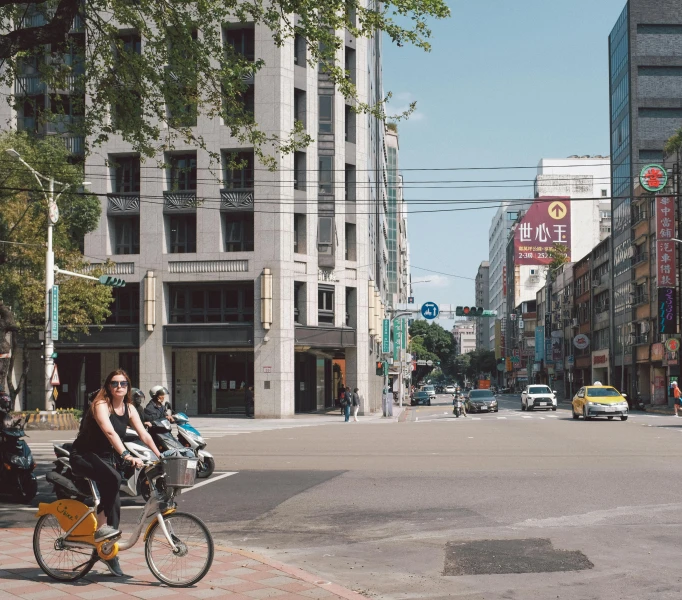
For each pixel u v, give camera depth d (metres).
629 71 79.38
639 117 78.69
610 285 78.94
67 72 16.64
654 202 64.00
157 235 45.53
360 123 50.06
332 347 48.62
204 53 16.16
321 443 24.52
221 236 45.31
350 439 26.17
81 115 17.30
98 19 16.20
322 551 9.12
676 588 7.16
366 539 9.74
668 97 78.69
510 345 152.50
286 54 45.00
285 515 11.48
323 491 13.66
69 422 33.28
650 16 79.38
